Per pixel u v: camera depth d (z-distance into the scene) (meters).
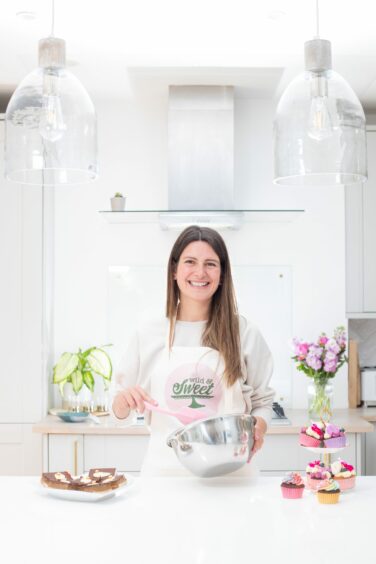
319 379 3.37
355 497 1.75
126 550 1.36
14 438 3.60
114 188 3.89
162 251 3.87
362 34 2.93
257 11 2.70
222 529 1.49
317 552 1.35
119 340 3.86
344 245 3.88
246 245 3.89
